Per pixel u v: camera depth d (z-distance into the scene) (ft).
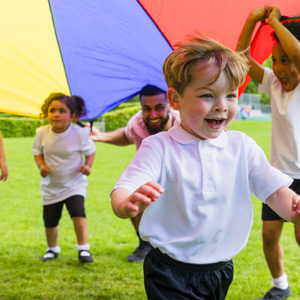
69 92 11.88
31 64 10.93
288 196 5.53
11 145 45.09
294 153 8.50
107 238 13.83
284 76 8.49
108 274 10.79
